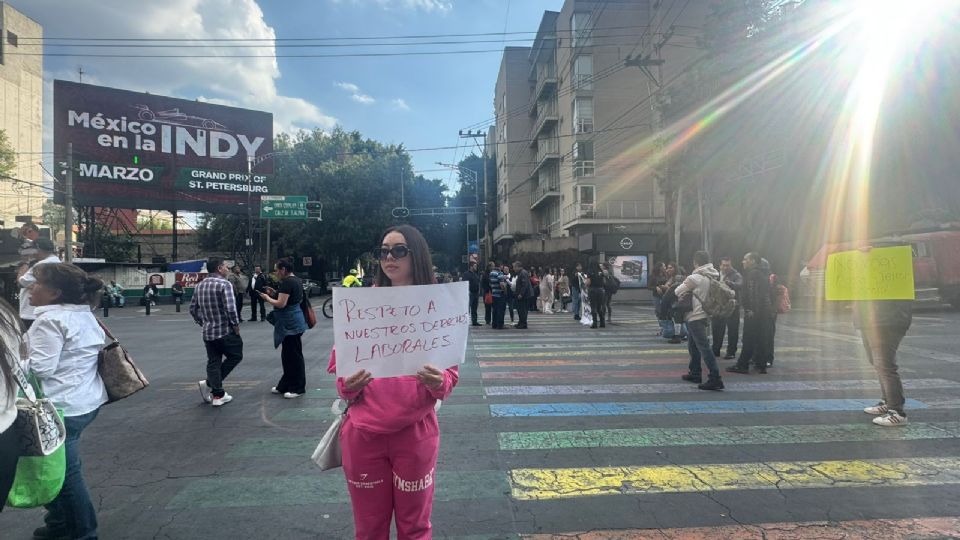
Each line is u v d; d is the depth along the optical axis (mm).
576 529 3256
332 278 51281
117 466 4320
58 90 28984
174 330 15031
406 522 2189
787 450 4539
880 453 4453
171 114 31766
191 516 3453
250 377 7824
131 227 53938
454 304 2209
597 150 34938
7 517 3529
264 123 34562
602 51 34969
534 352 9781
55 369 2896
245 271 41688
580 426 5242
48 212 43000
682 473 4070
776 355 9367
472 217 50781
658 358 9094
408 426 2137
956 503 3547
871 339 5363
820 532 3197
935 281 17531
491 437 4918
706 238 23703
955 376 7398
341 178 41219
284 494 3773
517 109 51625
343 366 2102
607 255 25484
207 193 32719
